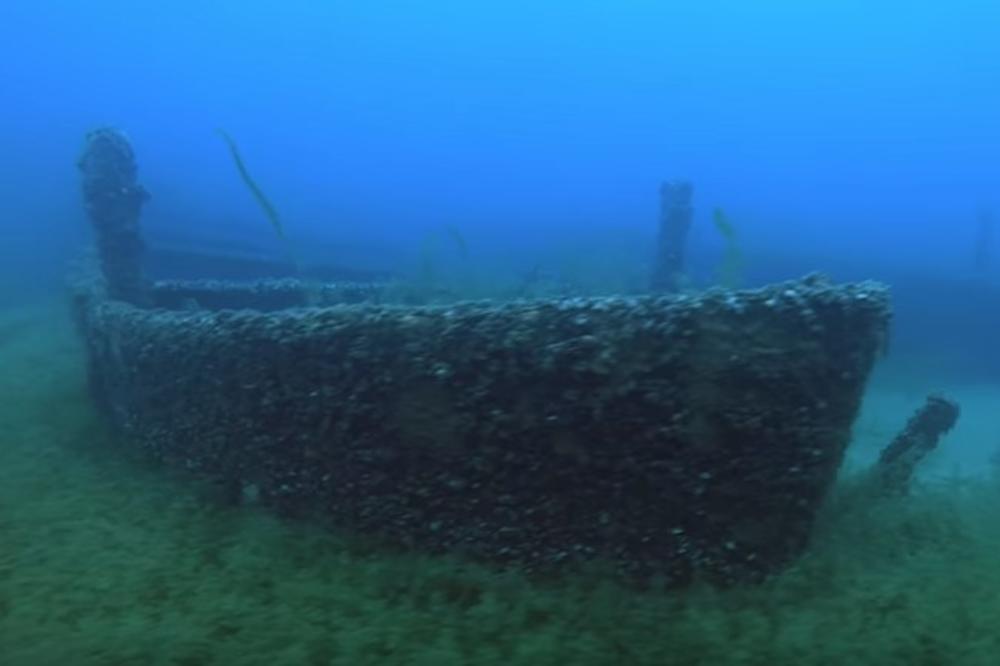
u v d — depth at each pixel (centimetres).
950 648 401
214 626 429
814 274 494
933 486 714
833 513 584
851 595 461
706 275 1897
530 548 517
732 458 474
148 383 759
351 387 554
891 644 404
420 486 541
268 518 588
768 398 465
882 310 470
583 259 1467
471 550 531
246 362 621
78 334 1185
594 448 490
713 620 425
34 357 1274
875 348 477
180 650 399
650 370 471
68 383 1098
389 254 2316
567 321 488
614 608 450
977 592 466
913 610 441
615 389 477
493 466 514
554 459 499
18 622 425
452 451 523
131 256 1259
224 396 648
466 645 412
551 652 399
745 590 475
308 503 600
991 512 624
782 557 488
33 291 2231
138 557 534
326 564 518
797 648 400
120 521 619
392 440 543
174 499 662
